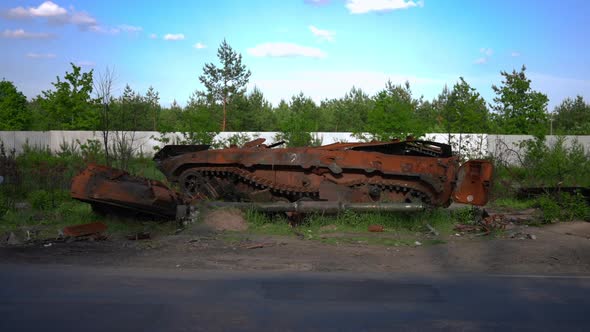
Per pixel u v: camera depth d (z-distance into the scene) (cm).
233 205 1029
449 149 1109
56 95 3212
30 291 541
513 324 457
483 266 707
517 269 691
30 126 3853
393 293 556
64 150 2312
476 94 2300
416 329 441
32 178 1440
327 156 1078
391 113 1959
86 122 3161
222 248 792
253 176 1138
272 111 4631
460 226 989
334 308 497
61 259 704
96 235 863
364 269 677
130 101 2594
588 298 544
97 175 967
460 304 517
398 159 1050
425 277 636
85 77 3238
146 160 2205
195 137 2125
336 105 4775
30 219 1018
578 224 1034
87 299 514
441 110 3428
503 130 2992
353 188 1068
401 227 991
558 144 1748
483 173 1026
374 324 452
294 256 745
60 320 450
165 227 950
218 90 3500
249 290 557
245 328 436
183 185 1217
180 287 565
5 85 3831
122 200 937
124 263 686
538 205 1199
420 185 1044
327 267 684
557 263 726
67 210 1077
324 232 944
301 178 1109
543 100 3022
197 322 450
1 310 477
